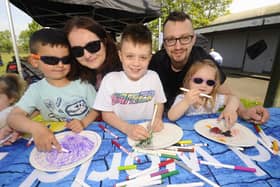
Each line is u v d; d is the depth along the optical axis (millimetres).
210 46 11133
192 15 8945
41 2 3002
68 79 1111
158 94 1170
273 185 504
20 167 584
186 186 499
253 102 3289
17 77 1289
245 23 7656
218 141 718
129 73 1042
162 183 512
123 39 1002
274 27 7082
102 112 1006
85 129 842
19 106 985
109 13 3543
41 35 947
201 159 620
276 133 797
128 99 1100
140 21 4137
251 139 732
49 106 1108
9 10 2465
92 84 1226
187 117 989
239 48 9008
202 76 1219
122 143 722
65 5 3115
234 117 894
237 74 7684
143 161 609
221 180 522
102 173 553
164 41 1420
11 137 748
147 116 1173
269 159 618
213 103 1259
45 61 963
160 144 695
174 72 1545
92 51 1075
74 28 1043
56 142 688
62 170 564
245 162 602
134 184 505
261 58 7895
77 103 1130
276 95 2158
